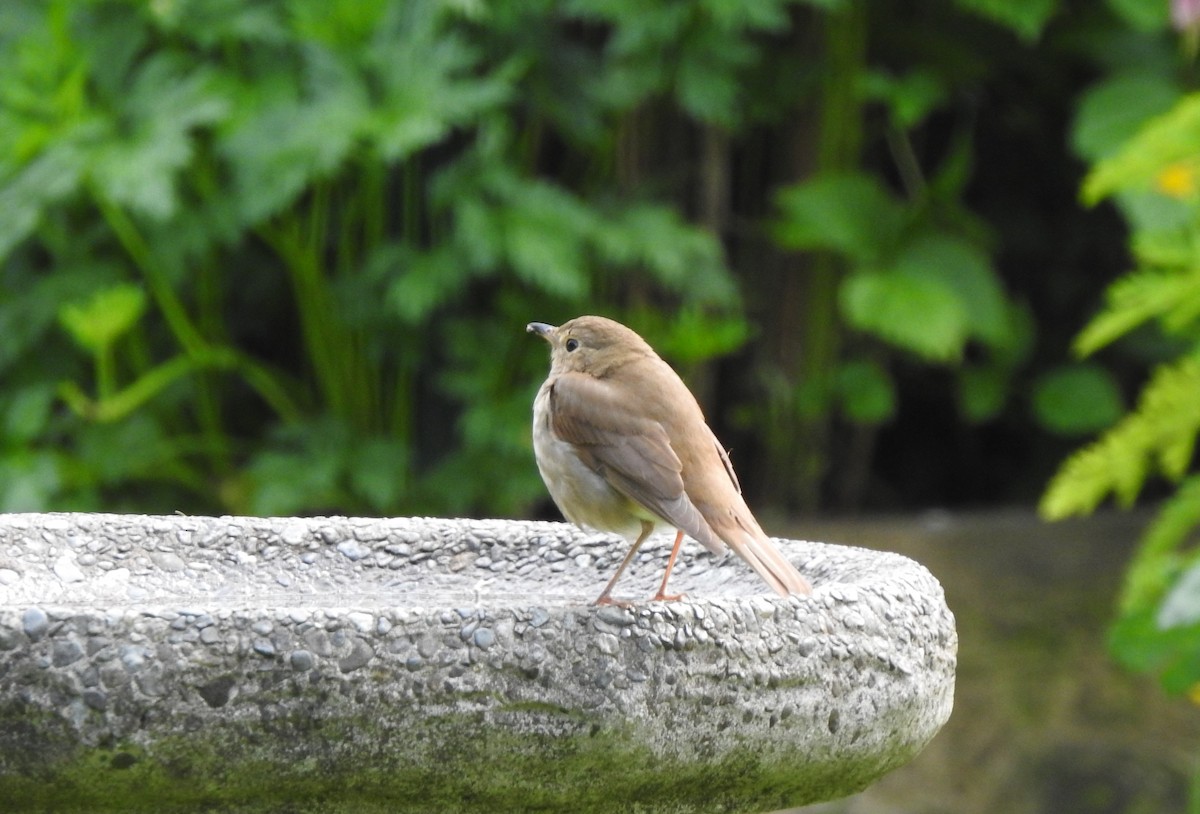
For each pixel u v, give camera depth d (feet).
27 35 38.83
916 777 33.73
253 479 38.19
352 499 39.19
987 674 35.65
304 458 38.40
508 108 40.45
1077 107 45.11
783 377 44.16
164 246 38.04
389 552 20.90
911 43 45.70
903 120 42.98
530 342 39.93
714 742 15.24
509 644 14.40
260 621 13.91
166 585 20.13
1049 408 45.29
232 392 42.09
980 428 48.44
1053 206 48.24
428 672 14.15
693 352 38.70
